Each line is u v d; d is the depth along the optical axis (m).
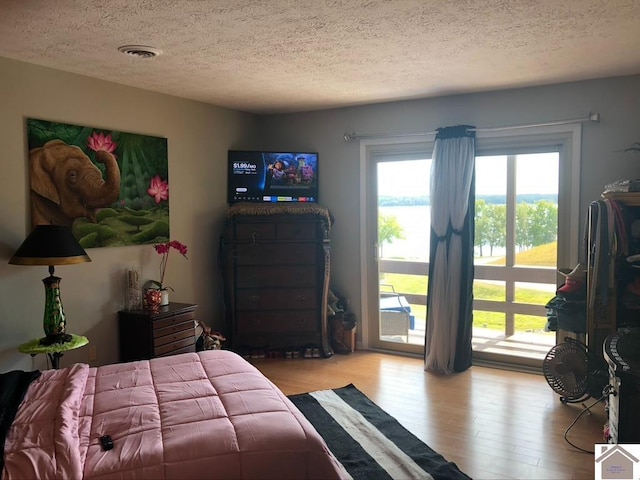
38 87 3.30
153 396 2.18
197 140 4.55
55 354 3.14
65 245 3.05
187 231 4.48
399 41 2.92
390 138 4.66
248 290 4.61
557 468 2.66
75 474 1.60
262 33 2.75
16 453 1.69
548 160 4.11
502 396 3.68
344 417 3.32
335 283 5.06
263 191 4.86
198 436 1.80
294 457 1.80
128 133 3.90
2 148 3.12
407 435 3.05
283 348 4.70
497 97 4.20
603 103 3.81
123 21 2.54
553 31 2.77
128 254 3.95
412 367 4.40
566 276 3.67
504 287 4.38
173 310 3.89
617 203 3.29
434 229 4.35
